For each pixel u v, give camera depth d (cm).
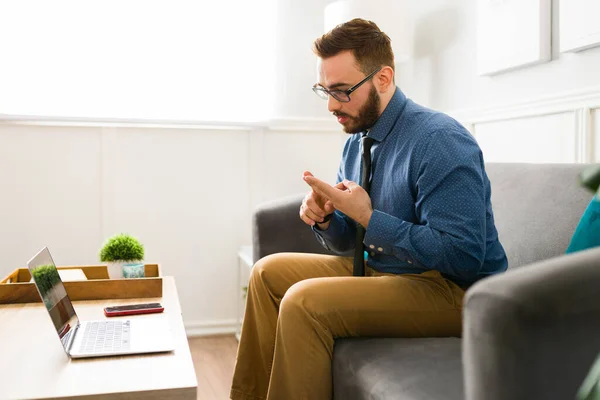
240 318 322
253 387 175
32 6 294
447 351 134
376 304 146
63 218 305
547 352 80
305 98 330
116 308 165
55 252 305
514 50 216
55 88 298
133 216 314
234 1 317
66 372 118
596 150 187
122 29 305
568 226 153
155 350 129
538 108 208
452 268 146
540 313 79
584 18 184
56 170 303
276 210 225
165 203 318
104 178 308
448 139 154
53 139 302
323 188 156
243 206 328
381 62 169
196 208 322
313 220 179
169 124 314
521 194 173
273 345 173
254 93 322
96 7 301
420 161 157
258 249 224
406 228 150
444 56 266
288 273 176
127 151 311
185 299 322
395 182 164
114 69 304
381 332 148
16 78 293
